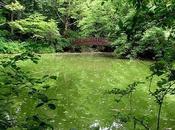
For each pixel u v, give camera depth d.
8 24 28.95
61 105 10.29
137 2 2.87
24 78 3.21
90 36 35.75
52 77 3.12
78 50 34.44
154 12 2.85
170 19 2.86
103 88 13.96
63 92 12.73
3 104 3.03
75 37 35.44
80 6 34.41
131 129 7.56
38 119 2.71
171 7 2.90
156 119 8.73
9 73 3.18
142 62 24.77
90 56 29.61
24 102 9.54
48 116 8.63
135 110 9.77
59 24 36.22
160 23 2.87
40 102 2.67
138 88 13.43
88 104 10.62
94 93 12.68
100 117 8.90
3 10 29.52
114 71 19.95
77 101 11.05
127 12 4.44
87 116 9.00
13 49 27.44
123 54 27.52
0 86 3.23
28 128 2.61
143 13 2.85
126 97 11.59
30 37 30.25
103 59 27.11
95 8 31.28
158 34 3.40
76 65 22.66
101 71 19.95
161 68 3.10
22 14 32.31
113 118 8.73
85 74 18.48
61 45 33.34
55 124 8.05
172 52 3.25
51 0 34.78
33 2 33.75
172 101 10.95
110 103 10.77
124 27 2.81
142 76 17.75
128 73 19.05
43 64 22.19
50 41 31.86
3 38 28.36
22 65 20.95
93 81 15.98
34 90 2.84
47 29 30.08
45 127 2.66
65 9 34.72
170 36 3.11
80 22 32.94
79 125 8.07
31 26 29.45
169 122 8.43
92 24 32.84
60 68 20.56
